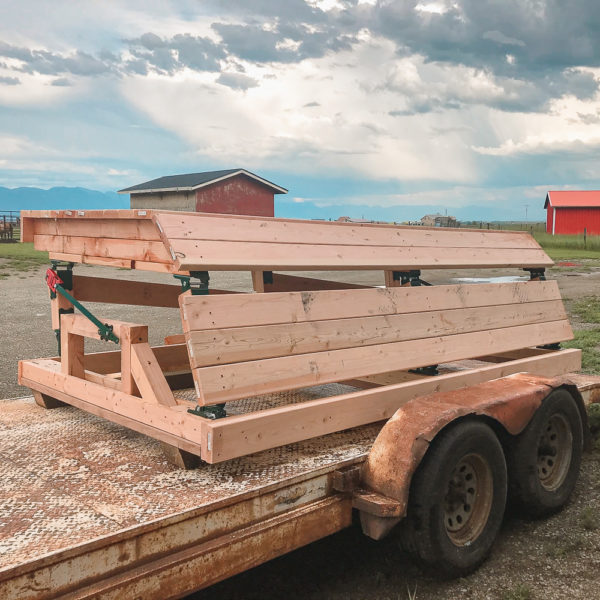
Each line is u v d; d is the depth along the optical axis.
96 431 3.53
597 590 3.12
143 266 3.22
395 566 3.36
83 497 2.55
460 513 3.22
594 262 27.33
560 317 5.16
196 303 2.82
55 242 4.04
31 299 14.26
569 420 3.91
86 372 3.91
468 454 3.13
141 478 2.77
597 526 3.78
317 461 3.02
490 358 5.46
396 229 4.24
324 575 3.27
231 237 3.16
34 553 2.03
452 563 3.07
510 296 4.71
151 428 3.08
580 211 53.44
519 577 3.24
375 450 3.00
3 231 33.72
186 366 5.07
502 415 3.31
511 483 3.60
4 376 7.05
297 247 3.44
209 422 2.71
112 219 3.38
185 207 44.31
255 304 3.04
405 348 3.75
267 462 3.00
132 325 3.35
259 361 2.98
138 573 2.20
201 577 2.38
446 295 4.18
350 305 3.52
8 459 3.05
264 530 2.59
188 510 2.38
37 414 3.93
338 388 4.77
